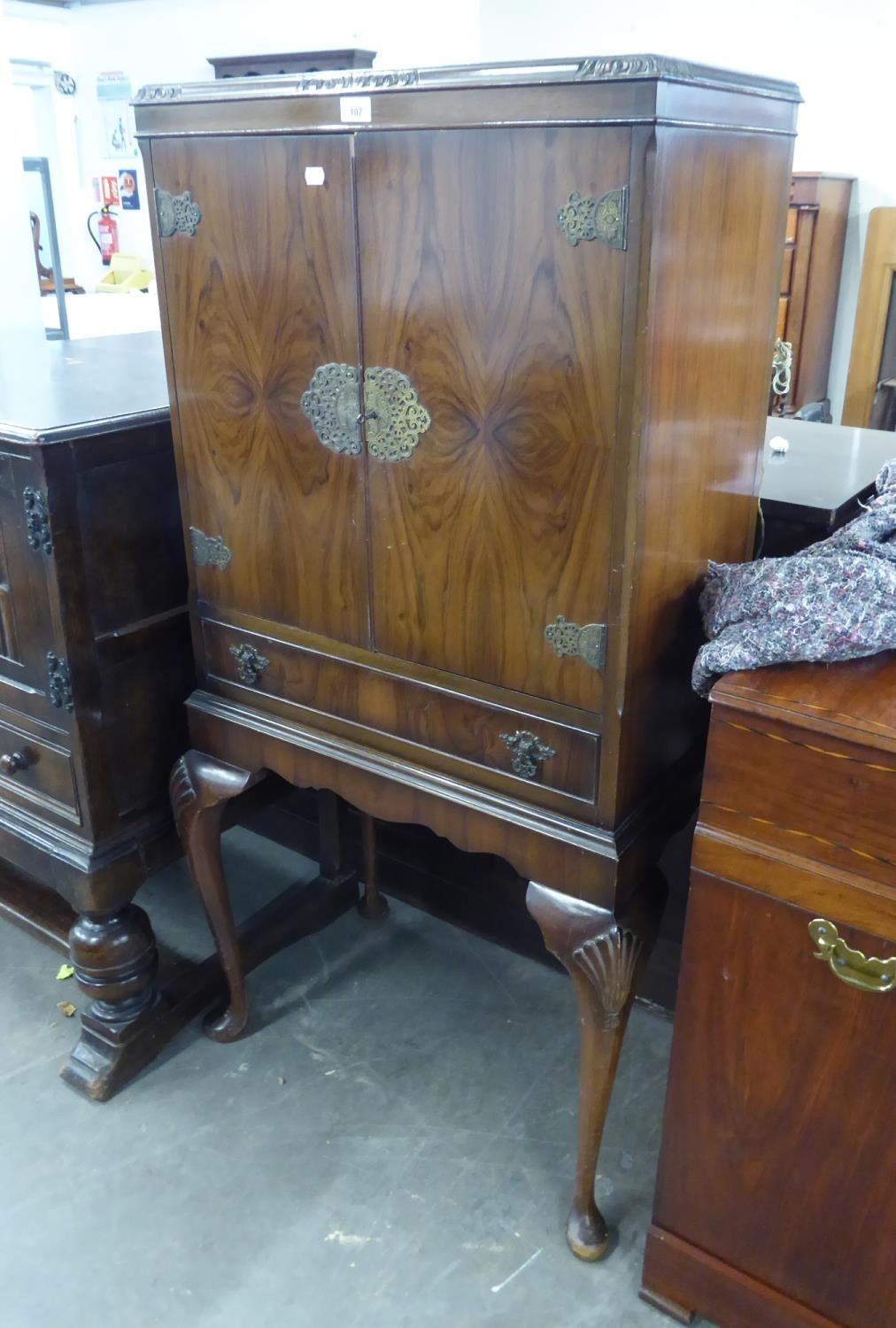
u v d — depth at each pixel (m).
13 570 1.45
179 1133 1.58
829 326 3.47
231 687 1.48
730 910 1.09
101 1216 1.45
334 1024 1.79
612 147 0.91
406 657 1.26
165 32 4.05
